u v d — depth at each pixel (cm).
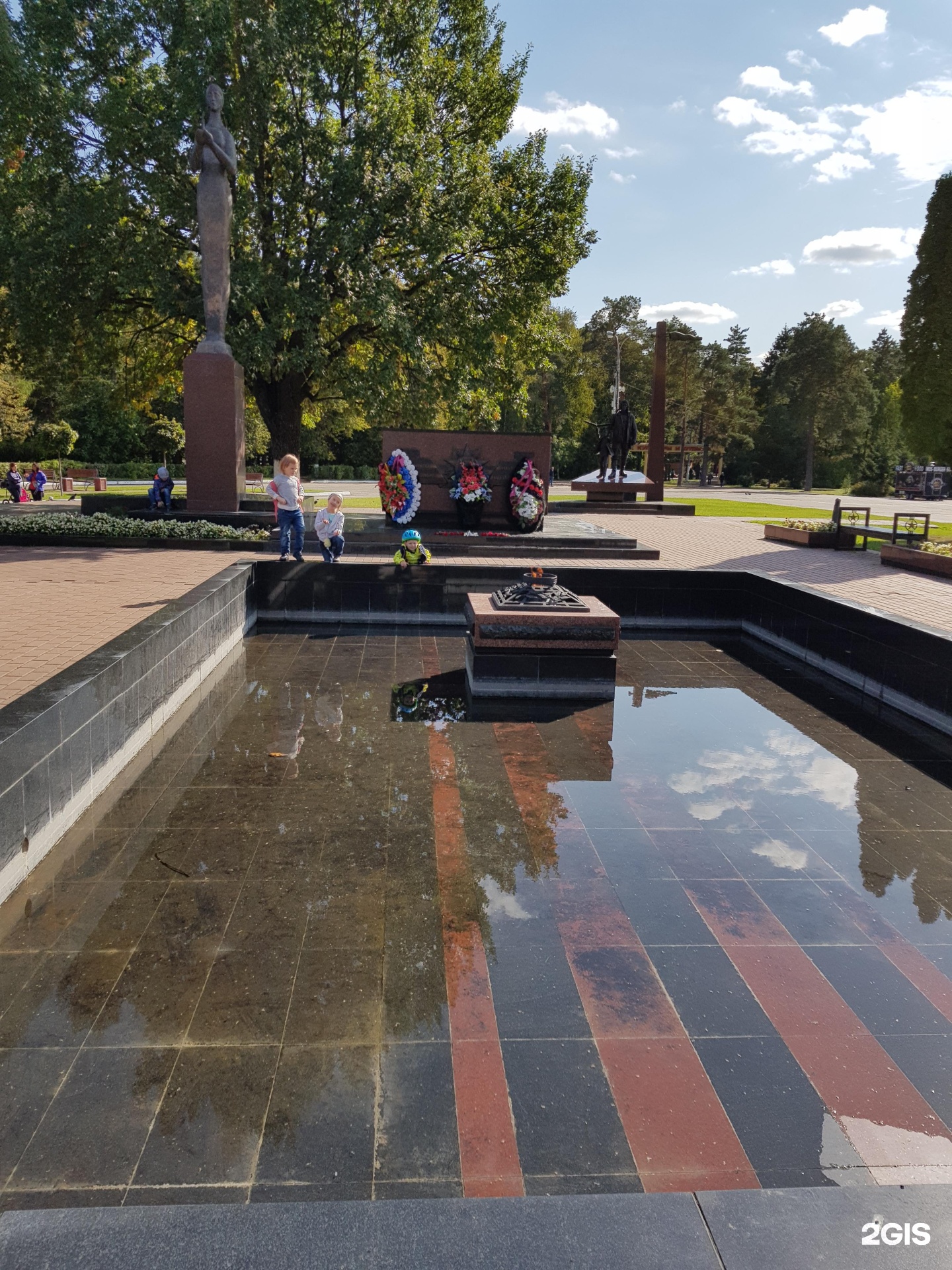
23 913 430
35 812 480
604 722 784
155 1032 340
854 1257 209
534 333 2584
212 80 1989
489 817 561
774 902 460
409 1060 327
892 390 9400
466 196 2272
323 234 2136
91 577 1170
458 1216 220
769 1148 289
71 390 2845
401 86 2312
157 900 445
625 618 1262
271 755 668
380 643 1095
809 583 1336
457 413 2667
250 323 2088
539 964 394
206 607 902
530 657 859
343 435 7094
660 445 3719
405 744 703
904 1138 296
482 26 2525
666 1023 355
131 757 650
